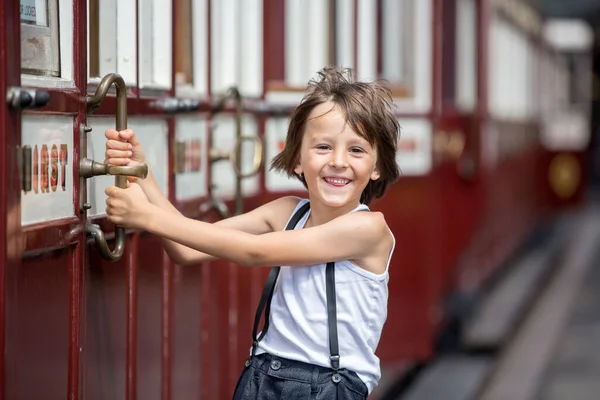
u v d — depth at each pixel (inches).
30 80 162.9
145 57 233.1
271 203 203.8
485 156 652.7
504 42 781.9
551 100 1341.0
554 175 1430.9
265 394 185.5
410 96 457.4
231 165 305.4
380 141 187.0
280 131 355.6
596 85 1595.7
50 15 175.6
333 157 183.8
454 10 556.1
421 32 458.3
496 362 576.7
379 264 189.8
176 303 255.1
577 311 757.3
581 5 1382.9
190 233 178.5
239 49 313.9
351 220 185.3
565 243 1162.6
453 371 549.6
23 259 158.6
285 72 365.4
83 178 185.0
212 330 289.7
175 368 254.4
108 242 203.9
